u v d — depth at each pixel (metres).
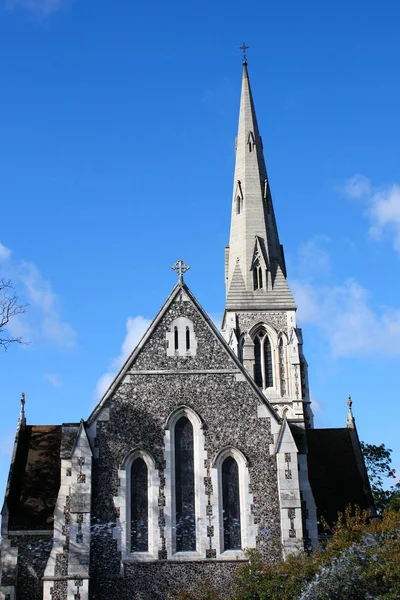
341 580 28.20
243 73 96.44
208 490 35.03
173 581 33.69
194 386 36.53
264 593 30.22
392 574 27.20
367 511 35.28
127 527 34.25
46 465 39.25
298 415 79.62
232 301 84.38
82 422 35.25
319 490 40.12
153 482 34.97
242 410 36.25
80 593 32.59
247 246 87.56
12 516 36.16
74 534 33.44
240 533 34.69
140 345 37.06
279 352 82.69
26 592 34.75
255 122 94.38
